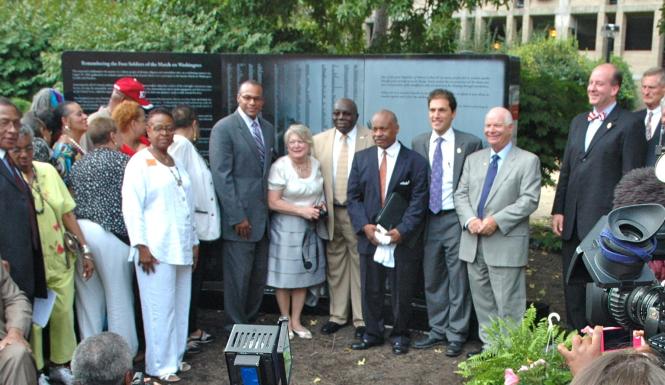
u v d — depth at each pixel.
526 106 6.91
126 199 4.24
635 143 4.50
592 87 4.62
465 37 20.38
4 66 9.10
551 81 7.14
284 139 5.18
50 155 4.73
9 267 3.76
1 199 3.75
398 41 7.69
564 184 4.87
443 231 4.85
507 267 4.55
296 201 5.12
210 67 5.71
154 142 4.35
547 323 3.09
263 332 2.06
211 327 5.45
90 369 2.58
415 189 4.78
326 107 5.64
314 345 5.08
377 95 5.50
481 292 4.72
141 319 4.92
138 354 4.79
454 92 5.25
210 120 5.77
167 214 4.34
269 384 1.99
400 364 4.74
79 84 5.73
